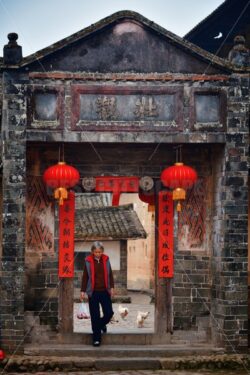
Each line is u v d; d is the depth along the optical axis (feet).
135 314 84.33
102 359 47.85
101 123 49.47
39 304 50.85
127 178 51.75
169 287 51.88
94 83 49.65
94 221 109.40
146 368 47.65
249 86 50.44
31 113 49.08
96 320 50.19
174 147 51.85
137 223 109.50
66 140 49.19
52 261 51.24
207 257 52.31
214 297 51.26
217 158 51.49
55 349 48.88
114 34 49.93
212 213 52.26
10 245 48.57
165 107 49.93
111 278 51.34
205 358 48.19
